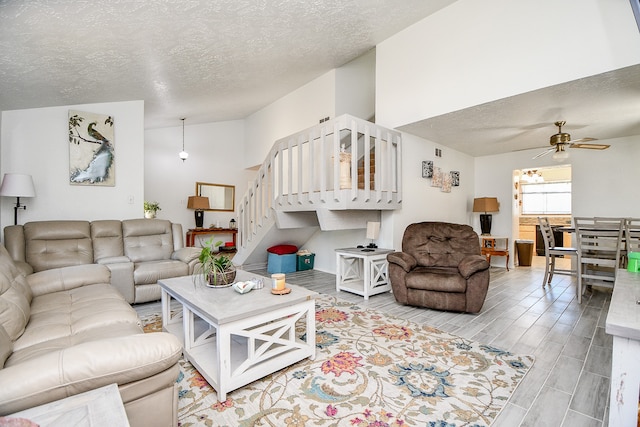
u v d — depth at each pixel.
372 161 4.79
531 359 2.15
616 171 4.58
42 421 0.79
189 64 3.47
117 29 2.40
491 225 5.98
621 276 1.80
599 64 2.43
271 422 1.51
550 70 2.68
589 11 2.48
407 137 4.33
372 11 3.30
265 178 4.53
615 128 4.06
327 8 3.02
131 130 4.23
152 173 6.25
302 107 5.66
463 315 3.09
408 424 1.49
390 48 4.04
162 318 2.66
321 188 3.51
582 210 4.87
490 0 3.06
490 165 5.98
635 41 2.28
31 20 1.99
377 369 2.01
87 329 1.65
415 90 3.75
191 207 6.37
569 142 3.77
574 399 1.69
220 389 1.66
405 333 2.62
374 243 4.40
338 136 3.32
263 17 2.86
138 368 1.06
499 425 1.49
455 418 1.54
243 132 7.54
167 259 3.88
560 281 4.63
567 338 2.52
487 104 3.15
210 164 7.03
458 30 3.32
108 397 0.92
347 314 3.12
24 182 3.12
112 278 3.09
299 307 2.07
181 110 5.38
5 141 3.35
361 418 1.53
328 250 5.36
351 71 5.14
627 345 1.04
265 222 4.56
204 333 2.27
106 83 3.37
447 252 3.60
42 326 1.65
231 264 2.48
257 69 4.18
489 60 3.07
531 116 3.55
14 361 1.28
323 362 2.10
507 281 4.62
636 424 1.02
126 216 4.16
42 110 3.56
